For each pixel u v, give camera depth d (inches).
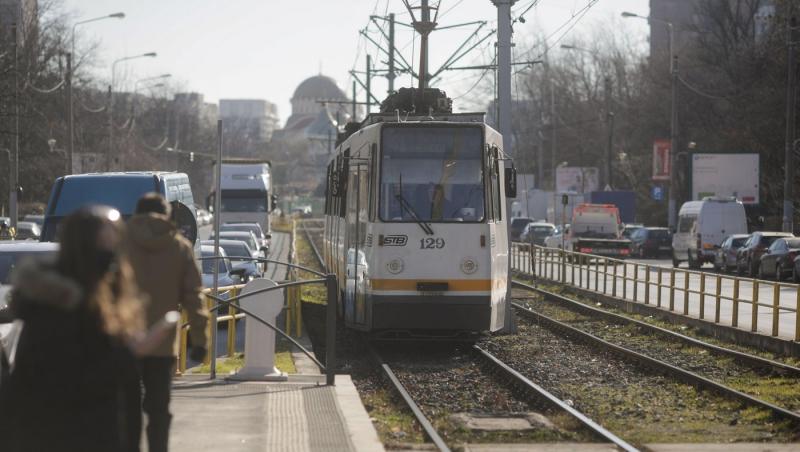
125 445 513.7
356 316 1720.0
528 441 968.3
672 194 5103.3
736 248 3951.8
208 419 956.6
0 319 1016.2
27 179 5989.2
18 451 494.3
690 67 6387.8
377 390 1321.4
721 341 1856.5
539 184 7834.6
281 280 3462.1
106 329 485.7
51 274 477.1
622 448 898.1
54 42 5969.5
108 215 496.1
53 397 486.6
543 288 3265.3
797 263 3289.9
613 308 2573.8
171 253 663.1
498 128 1962.4
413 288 1622.8
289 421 950.4
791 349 1606.8
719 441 965.2
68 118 4023.1
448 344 1813.5
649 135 6815.9
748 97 5516.7
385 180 1646.2
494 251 1664.6
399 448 912.9
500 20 1948.8
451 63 2741.1
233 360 1483.8
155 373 665.0
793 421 1045.8
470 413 1136.2
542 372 1478.8
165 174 1920.5
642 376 1441.9
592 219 5039.4
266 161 5113.2
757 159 5157.5
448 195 1647.4
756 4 6190.9
